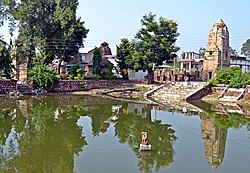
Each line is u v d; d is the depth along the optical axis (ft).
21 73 166.50
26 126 65.98
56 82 141.69
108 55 220.84
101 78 160.25
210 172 39.83
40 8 153.99
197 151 49.55
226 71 134.92
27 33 152.25
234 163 43.60
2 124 67.46
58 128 64.80
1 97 119.14
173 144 53.67
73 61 204.64
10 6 147.64
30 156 45.21
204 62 176.96
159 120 76.95
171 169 40.65
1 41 147.74
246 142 56.03
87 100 115.96
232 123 74.18
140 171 39.70
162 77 178.81
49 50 159.02
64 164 41.91
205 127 69.00
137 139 56.85
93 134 60.29
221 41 172.96
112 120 75.56
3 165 41.06
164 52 162.81
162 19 164.45
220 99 123.65
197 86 137.49
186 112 90.38
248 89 120.67
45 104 101.81
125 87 153.38
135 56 161.17
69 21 154.81
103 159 44.27
